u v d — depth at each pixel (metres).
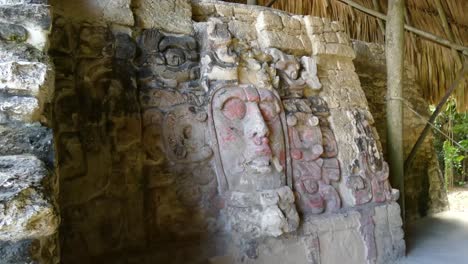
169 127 2.03
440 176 4.33
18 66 1.16
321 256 2.25
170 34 2.17
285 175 2.24
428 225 3.67
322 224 2.28
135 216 1.89
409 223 3.74
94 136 1.82
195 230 2.02
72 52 1.85
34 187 1.00
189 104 2.11
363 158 2.58
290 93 2.45
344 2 4.30
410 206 3.87
